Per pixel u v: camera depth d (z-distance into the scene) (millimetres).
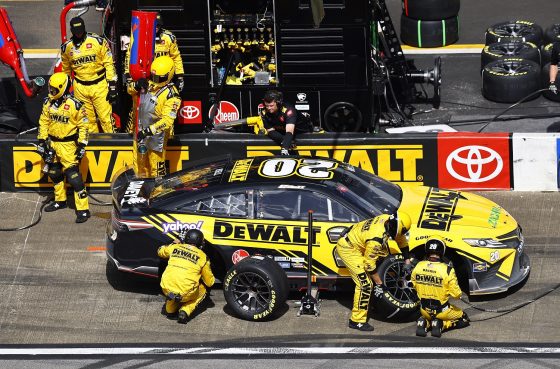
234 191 39656
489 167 49469
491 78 60812
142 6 52281
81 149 47062
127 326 38781
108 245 40625
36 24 74812
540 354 35562
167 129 47781
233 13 52906
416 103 61500
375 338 37281
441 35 68875
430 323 37312
